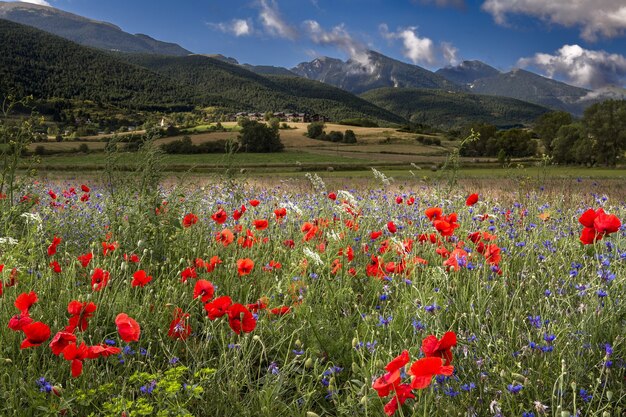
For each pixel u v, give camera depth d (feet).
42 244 16.38
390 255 19.12
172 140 355.97
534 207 28.27
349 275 16.47
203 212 23.82
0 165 19.90
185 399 9.67
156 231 17.46
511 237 20.17
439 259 17.40
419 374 6.73
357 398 9.55
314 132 493.36
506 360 10.64
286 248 19.57
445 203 25.54
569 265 16.48
